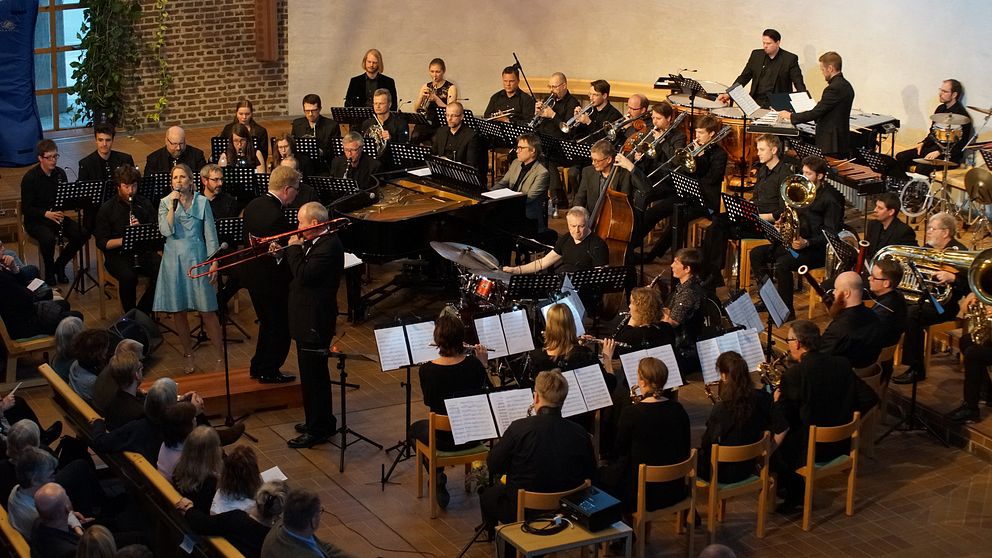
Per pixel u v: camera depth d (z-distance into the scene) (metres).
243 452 6.55
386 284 11.98
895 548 7.79
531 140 11.88
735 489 7.70
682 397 9.95
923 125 14.48
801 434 8.05
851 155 13.66
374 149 13.13
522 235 11.70
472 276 9.76
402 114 14.48
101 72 16.23
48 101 16.34
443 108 13.70
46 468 6.83
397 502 8.26
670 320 9.27
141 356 7.91
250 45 17.22
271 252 8.87
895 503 8.38
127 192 10.87
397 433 9.29
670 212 12.20
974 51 13.77
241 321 11.47
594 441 8.50
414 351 8.12
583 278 9.59
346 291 12.28
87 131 16.47
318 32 17.53
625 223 11.12
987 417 9.32
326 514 8.07
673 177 11.19
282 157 12.49
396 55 17.89
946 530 8.02
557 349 8.07
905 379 9.99
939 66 14.16
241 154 12.70
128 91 16.55
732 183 13.99
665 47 16.97
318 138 13.85
